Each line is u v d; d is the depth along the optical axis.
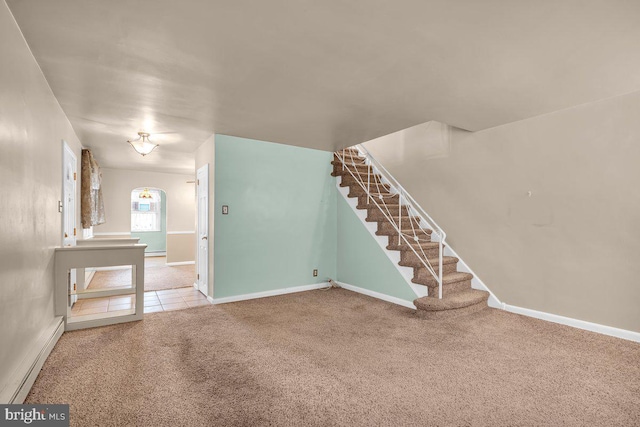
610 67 2.32
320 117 3.50
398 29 1.89
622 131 2.84
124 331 3.15
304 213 5.04
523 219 3.55
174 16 1.78
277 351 2.69
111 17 1.79
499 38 1.97
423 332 3.13
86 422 1.72
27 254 2.16
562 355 2.60
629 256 2.83
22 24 1.87
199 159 4.97
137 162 6.46
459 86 2.66
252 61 2.29
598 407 1.90
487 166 3.88
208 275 4.47
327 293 4.80
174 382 2.16
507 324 3.31
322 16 1.78
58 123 3.11
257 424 1.73
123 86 2.72
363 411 1.85
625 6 1.65
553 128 3.29
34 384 2.10
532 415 1.83
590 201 3.05
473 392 2.06
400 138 5.06
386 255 4.36
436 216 4.50
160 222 9.96
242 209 4.45
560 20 1.78
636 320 2.81
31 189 2.24
